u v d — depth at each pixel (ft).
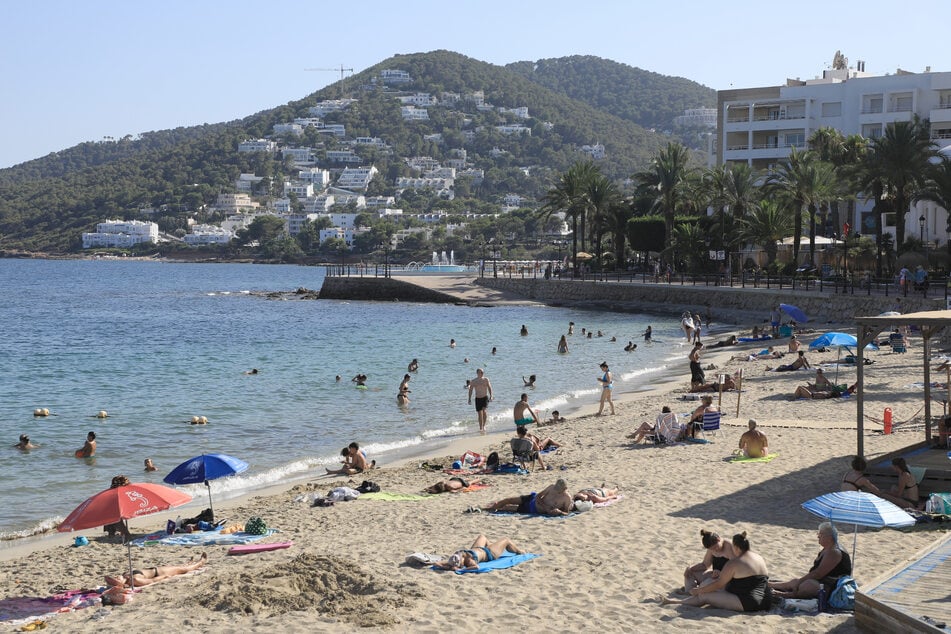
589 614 36.83
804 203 236.22
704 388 105.40
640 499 56.75
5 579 46.32
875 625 33.53
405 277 346.33
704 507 53.93
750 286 234.17
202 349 180.55
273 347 182.09
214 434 93.09
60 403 114.42
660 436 76.95
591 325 217.77
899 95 319.88
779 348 147.13
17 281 580.71
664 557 44.42
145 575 44.42
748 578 37.06
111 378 138.62
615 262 345.72
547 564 43.62
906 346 126.72
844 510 37.93
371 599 38.37
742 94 358.84
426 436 90.79
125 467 78.95
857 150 260.42
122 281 592.19
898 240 213.87
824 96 335.06
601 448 77.25
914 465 54.65
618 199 336.70
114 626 36.83
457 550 46.09
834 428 78.13
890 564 42.09
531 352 165.78
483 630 35.35
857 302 184.96
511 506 55.36
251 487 70.74
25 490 70.95
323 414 104.27
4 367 154.20
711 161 392.27
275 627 35.60
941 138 298.35
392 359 158.10
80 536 56.54
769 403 93.86
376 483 67.36
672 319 230.68
